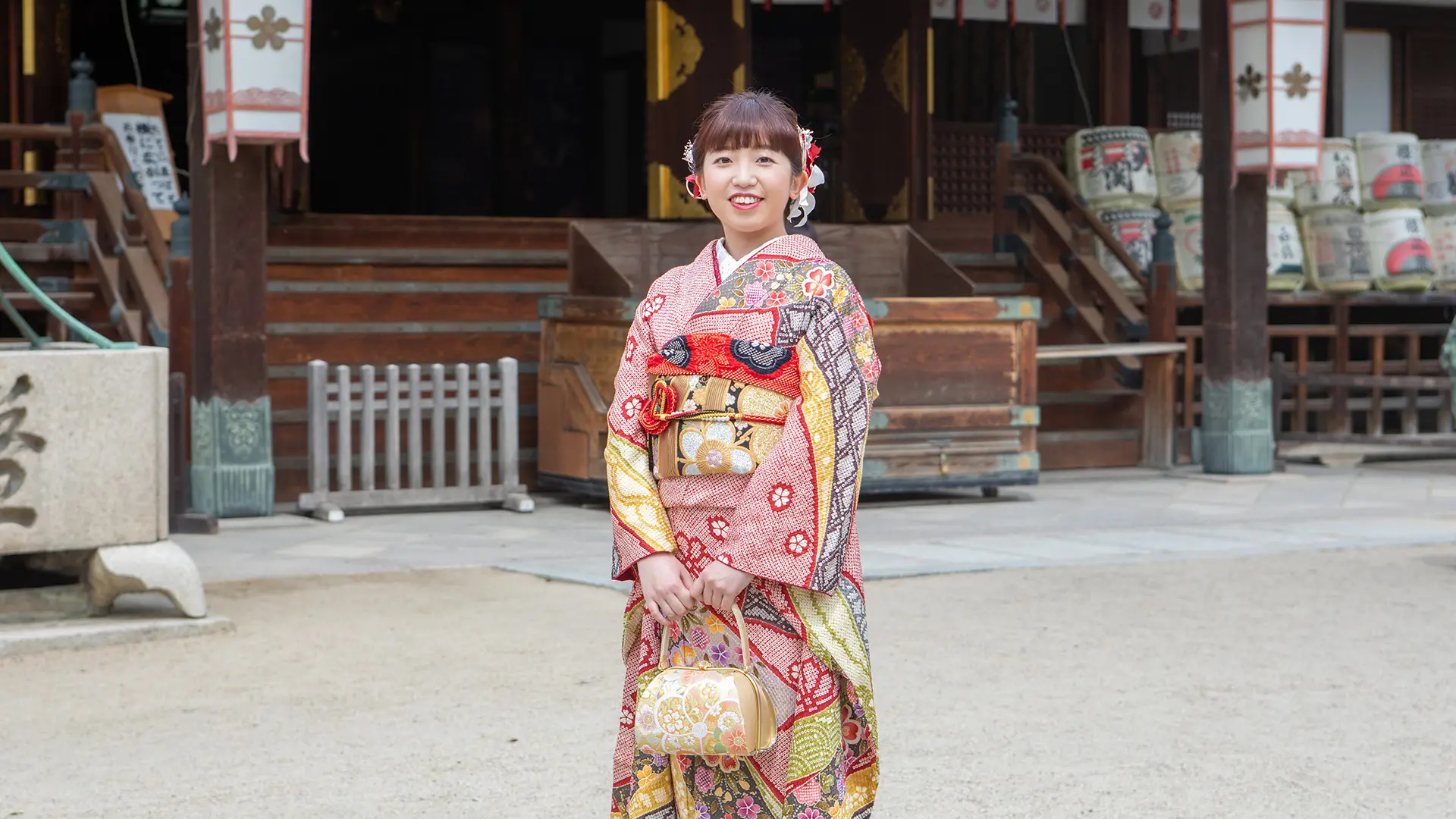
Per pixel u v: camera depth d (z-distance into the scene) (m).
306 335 9.54
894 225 10.68
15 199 11.45
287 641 5.36
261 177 8.40
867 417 2.44
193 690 4.65
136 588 5.43
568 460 9.12
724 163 2.47
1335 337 12.81
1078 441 11.12
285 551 7.38
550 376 9.31
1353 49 15.62
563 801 3.53
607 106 17.70
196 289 8.41
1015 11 13.94
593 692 4.62
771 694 2.40
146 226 9.25
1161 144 12.94
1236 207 10.41
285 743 4.04
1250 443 10.59
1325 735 4.13
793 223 2.61
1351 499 9.52
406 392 9.04
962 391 9.30
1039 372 11.33
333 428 9.33
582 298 9.02
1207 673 4.87
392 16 15.10
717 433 2.41
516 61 16.48
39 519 5.25
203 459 8.41
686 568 2.44
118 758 3.91
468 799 3.54
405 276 10.26
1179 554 7.25
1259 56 9.93
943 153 14.52
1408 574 6.77
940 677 4.80
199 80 8.38
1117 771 3.78
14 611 5.50
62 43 12.31
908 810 3.46
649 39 11.39
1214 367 10.63
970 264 12.00
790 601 2.41
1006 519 8.59
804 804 2.39
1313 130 9.98
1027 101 15.99
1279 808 3.49
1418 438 10.75
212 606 5.96
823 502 2.36
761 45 16.50
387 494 8.62
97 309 9.45
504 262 10.55
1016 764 3.85
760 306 2.42
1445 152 13.22
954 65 15.76
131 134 11.47
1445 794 3.59
